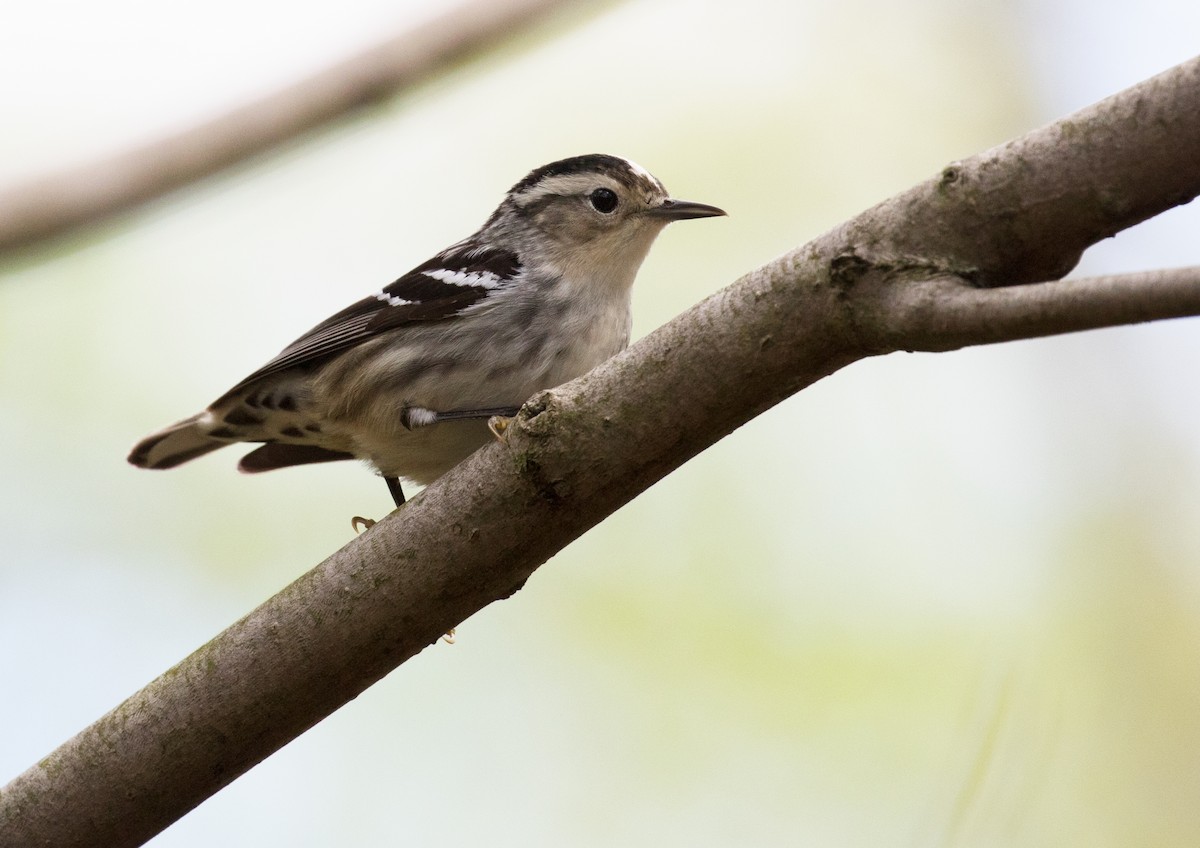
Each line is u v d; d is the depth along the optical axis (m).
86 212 10.02
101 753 6.98
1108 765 12.13
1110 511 13.44
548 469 6.76
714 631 13.30
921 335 5.97
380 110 10.46
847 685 12.91
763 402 6.58
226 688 6.96
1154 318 5.14
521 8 10.68
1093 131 5.88
